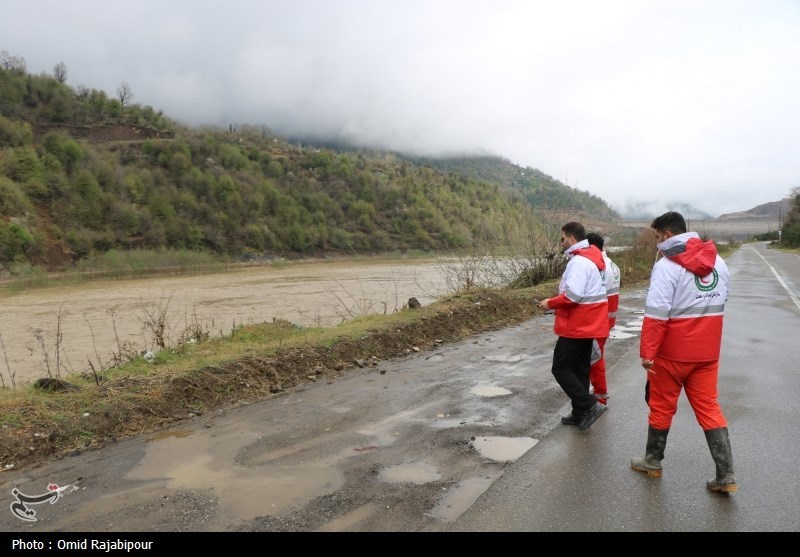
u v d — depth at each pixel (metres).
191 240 80.31
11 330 17.34
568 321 5.13
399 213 112.06
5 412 5.11
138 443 4.88
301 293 29.19
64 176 75.62
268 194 99.56
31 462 4.48
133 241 74.12
